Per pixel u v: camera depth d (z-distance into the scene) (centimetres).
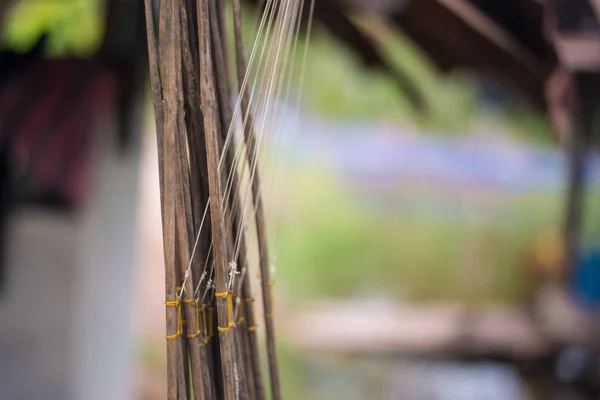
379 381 598
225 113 85
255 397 93
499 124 879
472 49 205
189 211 81
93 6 288
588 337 484
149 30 79
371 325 601
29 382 306
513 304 735
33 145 252
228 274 83
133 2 227
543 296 572
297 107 96
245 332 92
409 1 188
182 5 80
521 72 202
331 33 259
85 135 254
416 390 573
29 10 287
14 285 298
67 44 293
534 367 515
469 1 198
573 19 180
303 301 763
